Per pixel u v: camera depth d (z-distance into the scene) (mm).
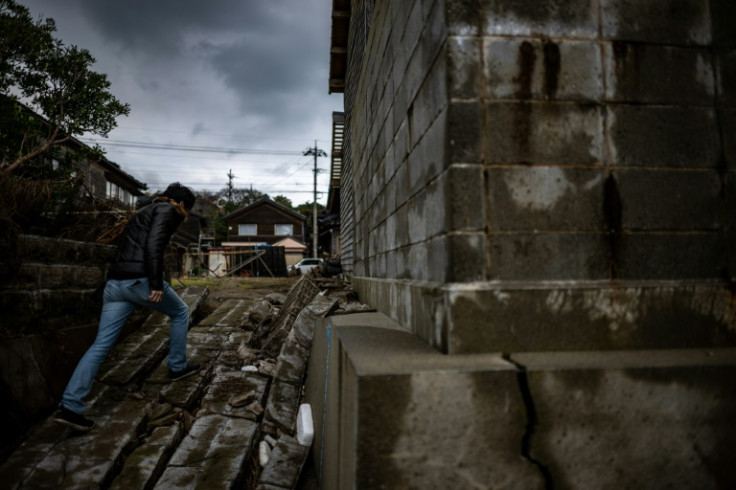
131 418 2736
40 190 3479
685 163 1550
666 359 1368
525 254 1477
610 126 1528
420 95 1933
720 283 1527
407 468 1235
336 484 1634
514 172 1485
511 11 1522
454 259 1455
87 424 2537
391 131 2697
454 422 1256
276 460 2428
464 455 1256
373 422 1229
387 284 2705
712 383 1326
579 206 1501
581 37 1537
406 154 2238
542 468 1275
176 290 5352
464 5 1510
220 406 2949
